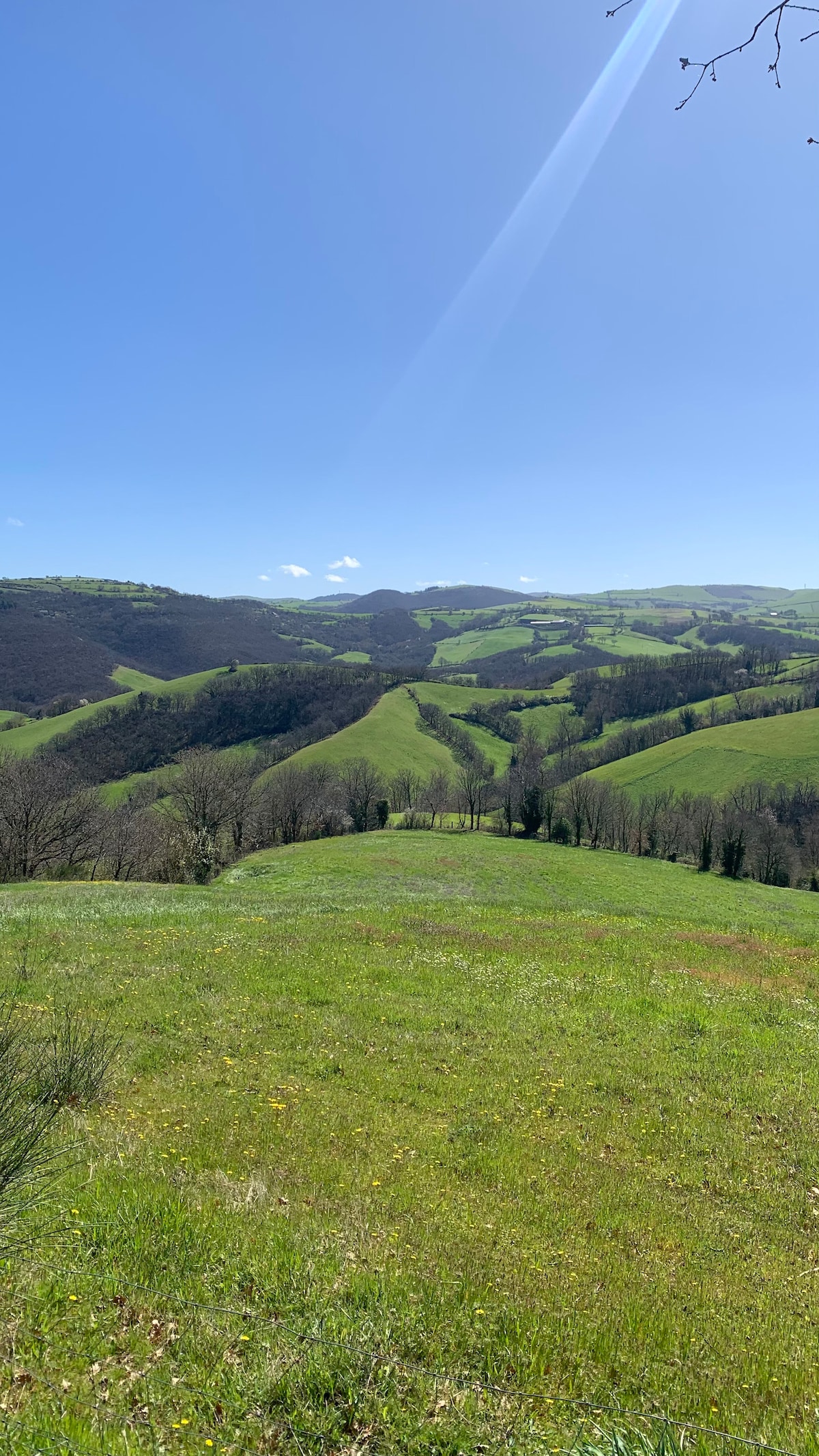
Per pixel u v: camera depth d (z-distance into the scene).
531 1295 5.93
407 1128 10.00
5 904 23.92
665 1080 12.59
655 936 25.20
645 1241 7.70
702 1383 5.04
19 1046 9.79
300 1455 3.72
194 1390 4.08
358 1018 14.41
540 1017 15.45
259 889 41.31
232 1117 9.48
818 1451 4.25
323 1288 5.27
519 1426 4.09
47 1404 3.80
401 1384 4.31
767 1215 8.60
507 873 56.59
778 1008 17.23
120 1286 4.97
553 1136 10.20
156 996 14.54
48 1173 6.15
